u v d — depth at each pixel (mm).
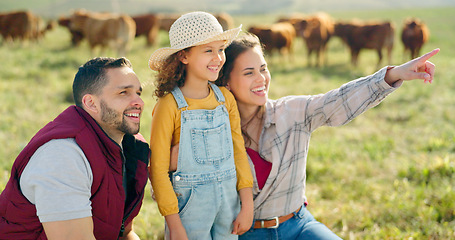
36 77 11305
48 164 1824
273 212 2510
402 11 57125
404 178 4984
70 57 14891
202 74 2270
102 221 2006
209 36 2188
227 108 2418
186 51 2264
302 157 2539
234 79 2484
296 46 23000
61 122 1982
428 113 8406
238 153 2412
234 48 2471
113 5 72312
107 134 2129
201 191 2234
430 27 30984
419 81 11148
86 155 1918
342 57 18766
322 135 7031
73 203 1821
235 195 2346
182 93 2311
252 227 2523
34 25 20594
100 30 16500
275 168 2461
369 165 5539
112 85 2016
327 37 16594
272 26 17047
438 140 6305
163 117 2229
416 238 3598
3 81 10547
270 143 2514
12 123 7172
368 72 14398
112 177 2004
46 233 1836
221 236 2348
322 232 2471
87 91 2021
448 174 4949
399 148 6340
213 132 2266
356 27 16562
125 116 2053
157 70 2385
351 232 3748
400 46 22250
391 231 3736
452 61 14867
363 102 2342
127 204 2182
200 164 2238
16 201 1892
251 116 2607
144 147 2207
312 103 2520
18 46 19797
